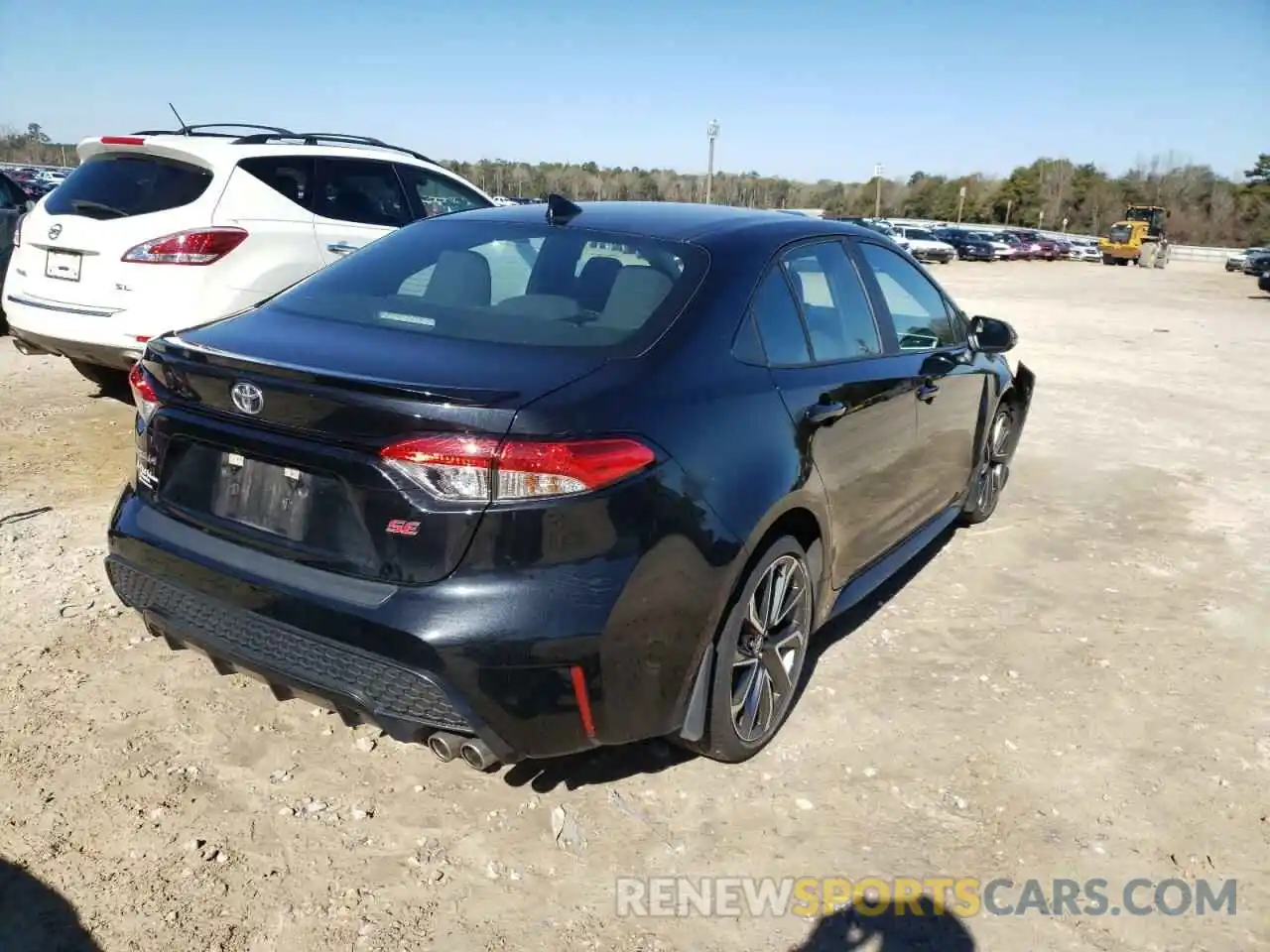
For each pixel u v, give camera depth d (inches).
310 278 134.4
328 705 101.3
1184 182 3959.2
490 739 94.4
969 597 178.4
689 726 111.4
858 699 140.3
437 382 95.7
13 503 187.2
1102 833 114.4
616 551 95.6
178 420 107.1
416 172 281.0
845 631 162.1
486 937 94.4
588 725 97.6
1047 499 240.7
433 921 95.8
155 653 138.8
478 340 108.9
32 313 226.7
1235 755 131.6
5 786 109.3
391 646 92.9
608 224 132.4
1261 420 346.0
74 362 254.1
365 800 112.0
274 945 91.7
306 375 95.3
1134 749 131.7
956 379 174.6
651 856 106.6
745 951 94.9
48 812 106.0
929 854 109.5
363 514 95.1
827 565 133.2
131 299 214.4
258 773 115.3
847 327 143.8
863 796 118.6
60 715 122.8
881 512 149.8
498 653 91.7
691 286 118.3
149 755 116.8
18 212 350.0
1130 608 176.9
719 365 113.0
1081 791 121.9
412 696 93.7
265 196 234.8
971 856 109.6
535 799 114.0
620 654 96.9
